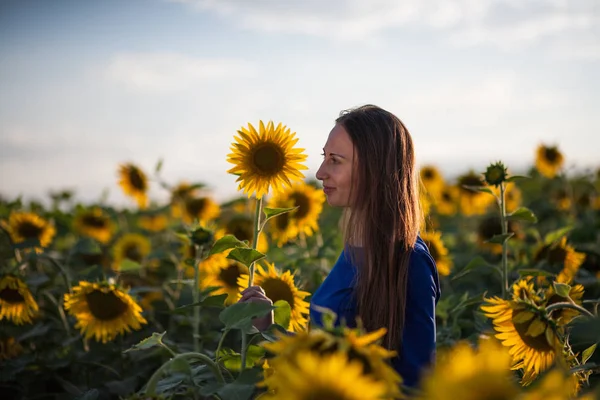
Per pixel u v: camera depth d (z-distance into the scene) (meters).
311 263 5.25
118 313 3.97
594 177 9.09
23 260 4.82
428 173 8.61
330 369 1.58
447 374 1.59
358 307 2.76
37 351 4.66
